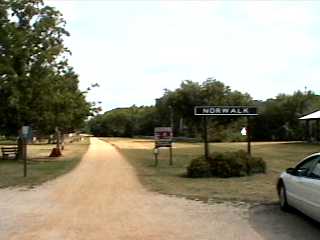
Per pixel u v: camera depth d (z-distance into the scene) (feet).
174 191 54.44
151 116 425.28
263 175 71.92
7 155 125.49
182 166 94.73
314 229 33.01
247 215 38.52
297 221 35.88
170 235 31.58
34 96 112.37
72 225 35.01
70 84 132.87
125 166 94.84
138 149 181.16
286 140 277.64
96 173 78.74
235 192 53.01
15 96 106.42
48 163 105.60
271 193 51.72
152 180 67.05
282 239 30.14
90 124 579.89
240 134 284.20
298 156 122.72
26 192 54.90
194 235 31.53
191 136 319.06
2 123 116.47
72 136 448.65
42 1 114.62
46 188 58.54
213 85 309.63
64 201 47.32
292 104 285.84
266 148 171.63
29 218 37.93
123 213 40.09
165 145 98.02
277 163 98.53
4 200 48.37
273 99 298.15
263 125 291.99
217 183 62.39
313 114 207.41
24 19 113.91
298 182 36.01
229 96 309.63
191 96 308.81
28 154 150.61
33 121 116.78
